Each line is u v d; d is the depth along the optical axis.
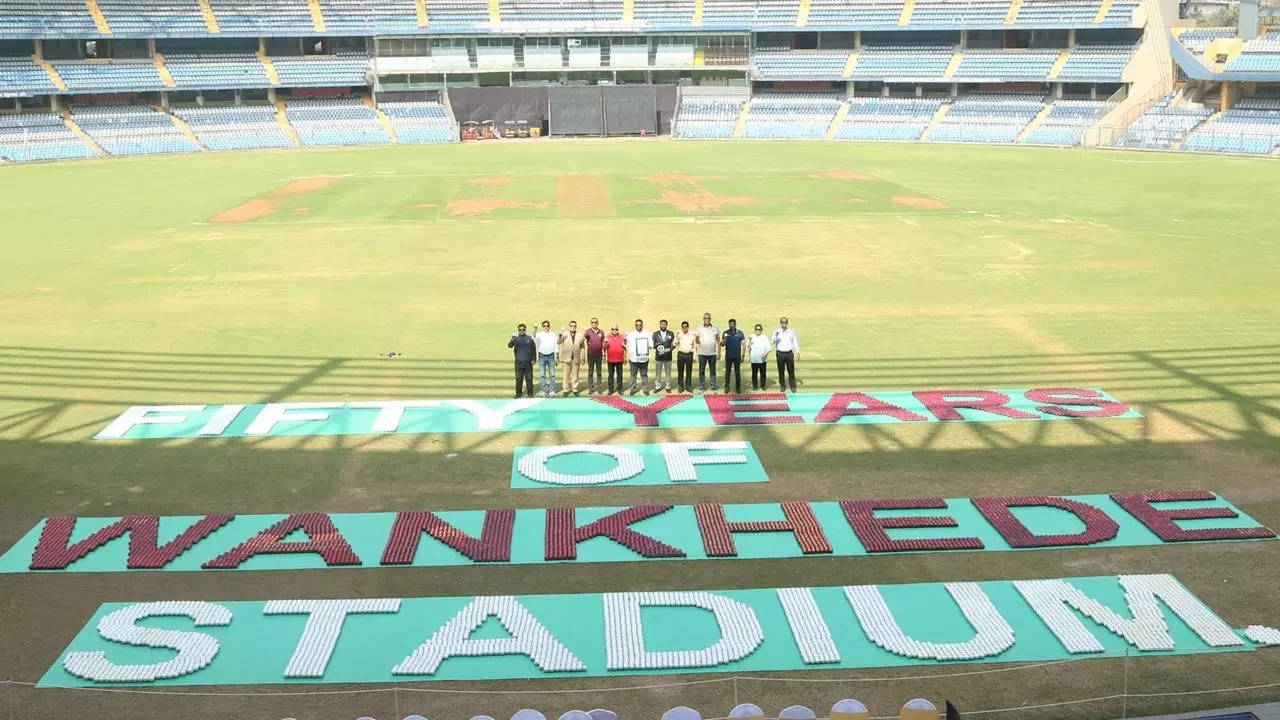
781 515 22.56
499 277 45.94
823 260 49.28
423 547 21.36
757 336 30.42
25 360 34.19
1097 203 66.62
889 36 125.31
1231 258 49.12
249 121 113.25
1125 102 108.38
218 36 114.94
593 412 29.08
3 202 70.62
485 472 25.09
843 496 23.61
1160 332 36.62
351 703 16.48
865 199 68.75
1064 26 113.06
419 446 26.73
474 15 121.69
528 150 104.19
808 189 73.31
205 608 18.91
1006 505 22.80
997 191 72.31
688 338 30.28
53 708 16.36
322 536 21.55
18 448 26.61
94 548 21.17
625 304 40.94
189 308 41.06
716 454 25.94
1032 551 21.03
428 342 35.97
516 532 22.00
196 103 116.94
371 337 36.69
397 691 16.75
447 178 80.44
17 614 18.97
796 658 17.62
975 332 36.81
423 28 119.38
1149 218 60.59
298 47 123.44
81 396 30.62
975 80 115.75
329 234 57.44
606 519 22.28
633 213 63.53
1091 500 23.17
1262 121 98.12
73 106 110.88
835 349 34.94
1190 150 99.00
